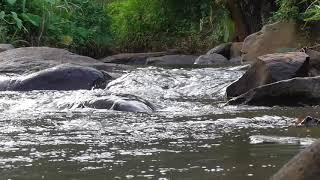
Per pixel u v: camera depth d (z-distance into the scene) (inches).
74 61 398.0
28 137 154.0
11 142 146.3
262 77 255.3
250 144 137.3
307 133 153.3
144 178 105.1
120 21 716.0
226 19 644.1
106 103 221.0
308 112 205.5
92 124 178.7
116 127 171.6
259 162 116.1
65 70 306.0
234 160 118.9
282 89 227.8
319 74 290.5
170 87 302.4
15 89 297.1
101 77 313.0
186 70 362.9
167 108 224.2
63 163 119.6
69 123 181.3
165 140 147.1
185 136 153.0
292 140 140.7
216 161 118.5
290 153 124.2
